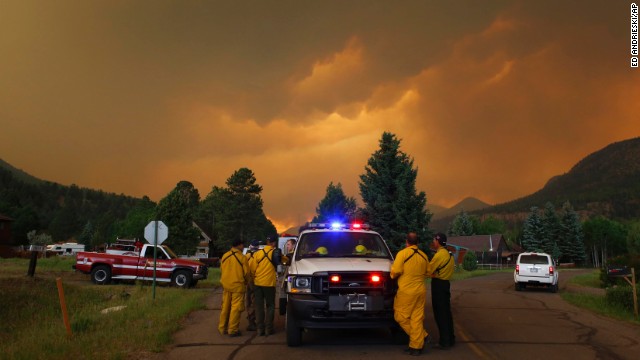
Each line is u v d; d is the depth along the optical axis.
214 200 103.25
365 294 8.39
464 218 115.50
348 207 58.19
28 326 12.08
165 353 8.26
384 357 7.94
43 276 25.06
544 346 8.79
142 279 23.50
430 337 9.56
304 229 10.70
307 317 8.34
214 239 98.00
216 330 10.45
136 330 9.88
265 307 10.27
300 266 8.96
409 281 8.12
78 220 174.75
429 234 32.06
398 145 33.16
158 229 16.52
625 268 13.45
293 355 8.09
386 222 32.09
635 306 12.77
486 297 17.77
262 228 102.56
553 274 21.53
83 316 12.14
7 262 36.22
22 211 104.06
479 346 8.75
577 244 97.88
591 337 9.71
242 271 9.95
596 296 17.20
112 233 77.50
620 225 121.50
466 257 55.12
